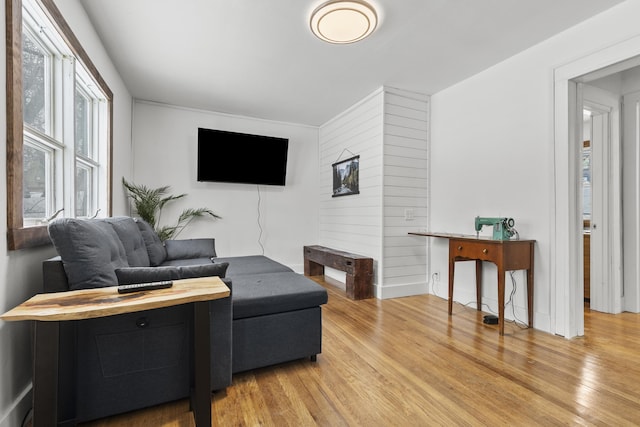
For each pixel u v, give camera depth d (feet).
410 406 4.96
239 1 6.77
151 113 13.15
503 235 8.24
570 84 7.85
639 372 6.00
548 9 7.01
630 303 9.82
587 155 12.73
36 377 3.45
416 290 12.02
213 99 12.86
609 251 9.73
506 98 9.33
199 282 4.63
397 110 11.69
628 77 9.78
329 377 5.87
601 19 7.12
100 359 4.37
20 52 4.43
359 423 4.55
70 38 6.00
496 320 8.77
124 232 6.79
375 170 11.89
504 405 4.97
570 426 4.47
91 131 8.80
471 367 6.23
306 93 12.17
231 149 14.14
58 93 6.42
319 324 6.53
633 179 9.71
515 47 8.66
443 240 11.62
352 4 6.68
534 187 8.52
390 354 6.84
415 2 6.76
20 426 4.34
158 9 7.04
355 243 13.28
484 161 10.02
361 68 10.02
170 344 4.75
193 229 14.03
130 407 4.53
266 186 15.53
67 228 4.46
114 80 9.78
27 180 5.46
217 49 8.83
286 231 15.98
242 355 5.80
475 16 7.27
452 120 11.31
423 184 12.19
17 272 4.48
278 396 5.24
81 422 4.45
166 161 13.44
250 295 6.10
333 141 15.31
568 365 6.29
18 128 4.37
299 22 7.55
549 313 8.13
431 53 9.01
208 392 4.18
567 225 7.77
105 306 3.51
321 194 16.57
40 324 3.47
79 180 8.03
